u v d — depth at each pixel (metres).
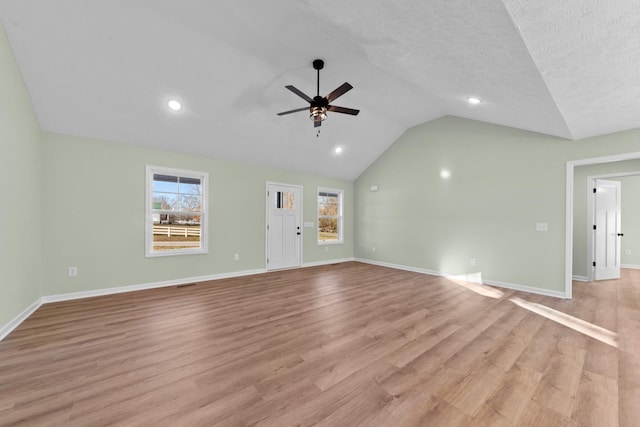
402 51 2.40
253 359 2.09
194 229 4.77
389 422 1.45
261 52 3.03
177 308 3.24
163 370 1.93
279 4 2.25
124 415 1.48
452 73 2.54
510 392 1.70
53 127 3.43
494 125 4.35
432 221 5.23
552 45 1.64
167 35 2.73
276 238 5.69
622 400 1.62
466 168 4.71
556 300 3.58
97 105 3.33
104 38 2.66
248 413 1.51
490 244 4.40
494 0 1.36
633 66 1.85
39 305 3.29
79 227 3.63
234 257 5.07
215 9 2.42
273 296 3.76
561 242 3.71
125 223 3.97
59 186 3.50
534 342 2.38
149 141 4.06
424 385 1.77
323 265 6.30
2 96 2.39
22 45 2.57
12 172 2.59
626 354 2.17
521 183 4.06
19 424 1.41
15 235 2.67
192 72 3.21
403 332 2.59
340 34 2.49
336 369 1.95
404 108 4.63
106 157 3.83
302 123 4.60
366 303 3.46
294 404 1.58
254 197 5.35
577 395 1.67
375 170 6.42
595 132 3.30
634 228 5.71
